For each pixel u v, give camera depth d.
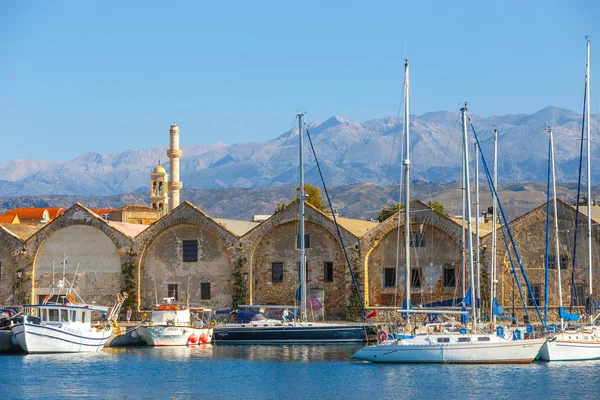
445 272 107.50
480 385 73.94
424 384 74.75
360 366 83.69
